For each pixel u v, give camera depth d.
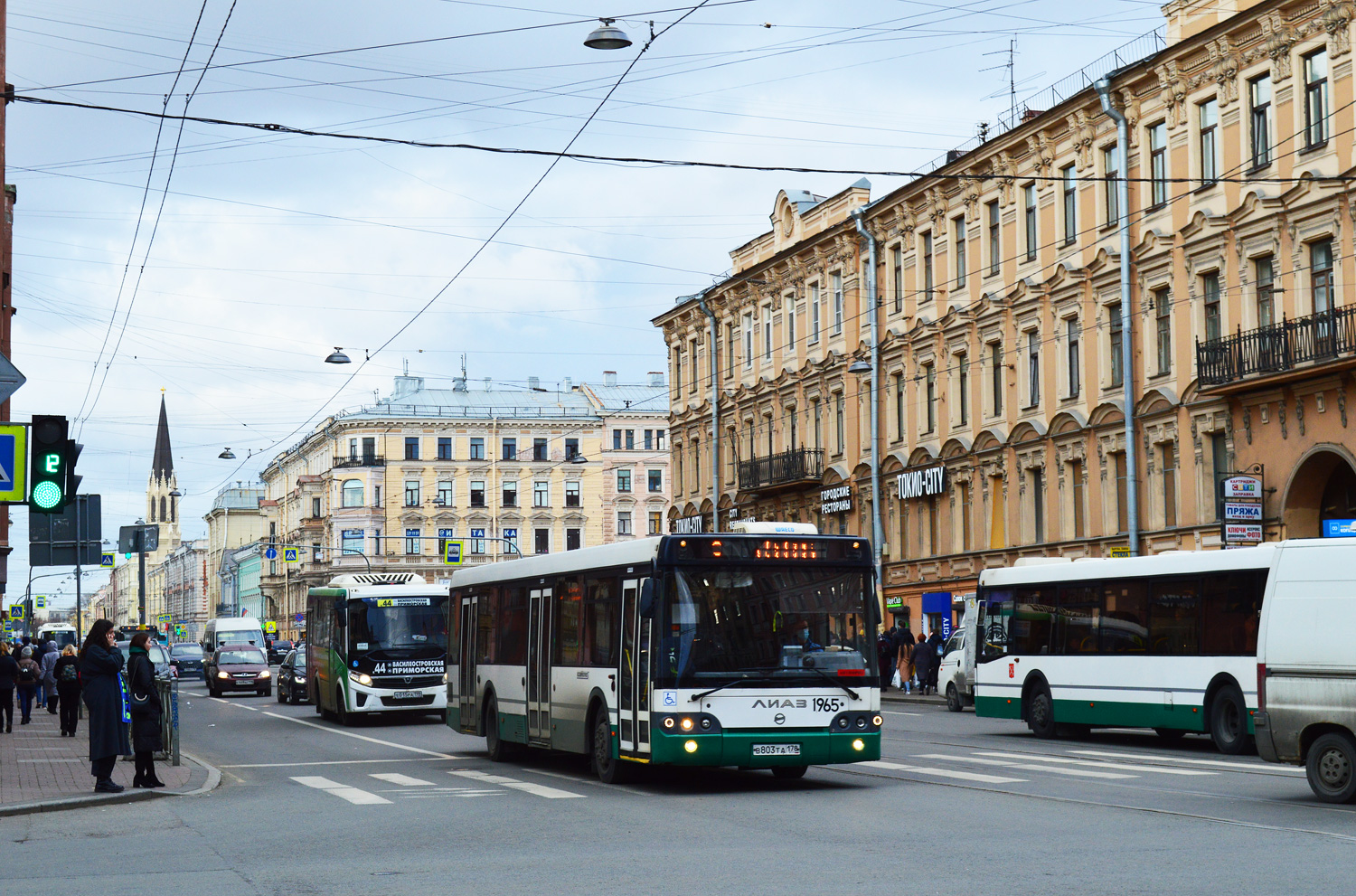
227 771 20.88
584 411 113.81
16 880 10.71
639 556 17.12
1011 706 26.48
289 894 9.83
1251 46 33.44
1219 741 21.73
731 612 16.55
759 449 59.03
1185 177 35.56
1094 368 39.03
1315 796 15.09
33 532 26.88
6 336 44.62
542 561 20.47
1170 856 10.89
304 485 116.44
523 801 15.89
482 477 111.81
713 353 62.72
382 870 10.89
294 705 45.66
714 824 13.49
